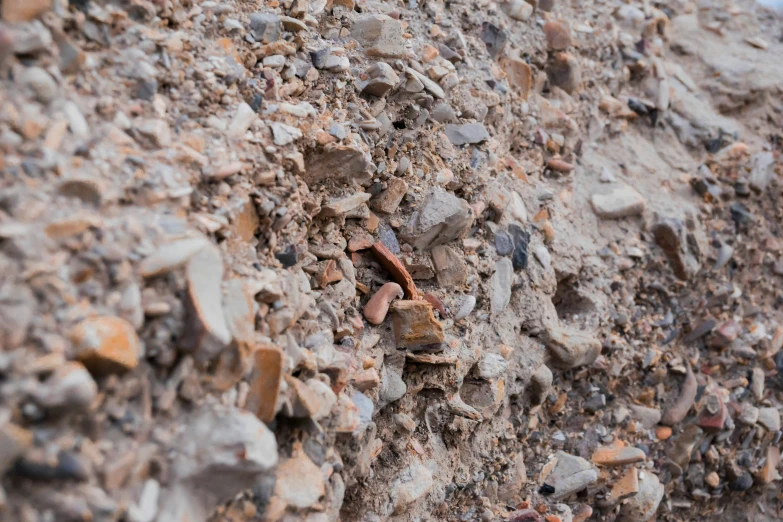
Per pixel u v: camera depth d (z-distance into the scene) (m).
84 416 0.60
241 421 0.63
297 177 0.74
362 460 0.73
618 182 1.02
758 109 1.17
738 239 1.08
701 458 1.01
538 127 0.98
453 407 0.81
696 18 1.25
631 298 0.98
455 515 0.83
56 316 0.60
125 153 0.65
